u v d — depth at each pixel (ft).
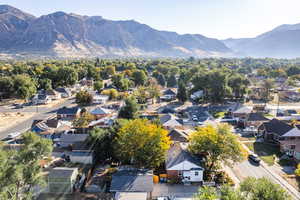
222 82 261.65
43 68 428.15
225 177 104.17
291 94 295.69
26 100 277.03
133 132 105.81
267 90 282.97
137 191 85.87
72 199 88.43
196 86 289.53
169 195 90.79
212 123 179.73
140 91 283.59
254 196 61.67
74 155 119.14
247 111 200.64
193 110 232.12
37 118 202.08
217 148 102.12
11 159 68.74
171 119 169.07
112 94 281.13
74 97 298.97
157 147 103.60
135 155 104.42
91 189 95.40
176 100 281.33
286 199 60.49
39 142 73.36
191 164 101.86
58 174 93.97
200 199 67.26
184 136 138.82
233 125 186.91
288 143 134.00
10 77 293.64
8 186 65.26
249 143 148.36
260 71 500.74
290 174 107.96
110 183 98.53
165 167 107.96
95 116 194.29
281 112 216.13
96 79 418.10
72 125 169.58
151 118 186.91
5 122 190.29
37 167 74.79
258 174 108.58
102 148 118.11
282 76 459.32
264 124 159.74
